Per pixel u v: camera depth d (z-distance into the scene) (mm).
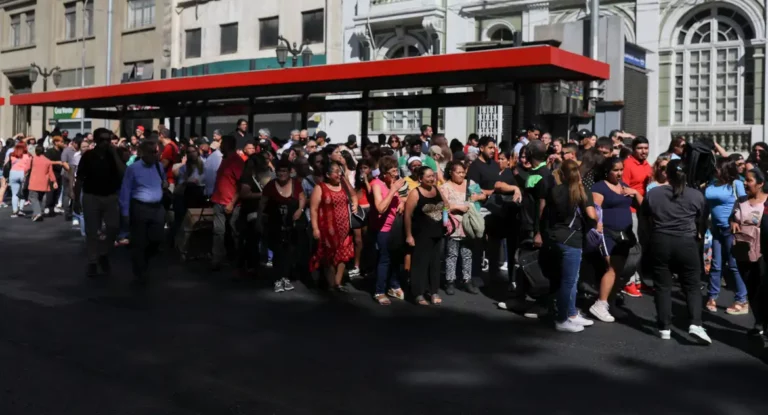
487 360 5914
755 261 7027
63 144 17078
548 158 9062
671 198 6461
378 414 4648
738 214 7172
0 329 6574
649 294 8844
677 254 6441
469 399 4961
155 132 12633
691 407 4883
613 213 7230
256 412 4633
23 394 4879
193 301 7938
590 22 15273
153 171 8758
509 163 9805
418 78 12422
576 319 7012
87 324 6832
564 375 5547
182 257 10438
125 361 5684
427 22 21297
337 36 24109
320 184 8367
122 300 7891
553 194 6797
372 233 8141
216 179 9766
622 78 15188
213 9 27750
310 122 24156
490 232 8672
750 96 16641
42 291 8273
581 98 14086
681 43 17609
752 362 5984
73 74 33469
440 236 7980
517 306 7637
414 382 5309
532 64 10500
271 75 13727
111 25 30938
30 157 16641
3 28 37031
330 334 6648
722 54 17000
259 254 10086
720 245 7844
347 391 5082
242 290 8586
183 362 5691
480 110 20156
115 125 30172
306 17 25078
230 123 24484
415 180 8484
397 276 8305
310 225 9312
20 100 20219
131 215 8734
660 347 6402
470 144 12227
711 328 7148
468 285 8641
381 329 6883
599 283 7480
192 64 28547
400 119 22422
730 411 4816
